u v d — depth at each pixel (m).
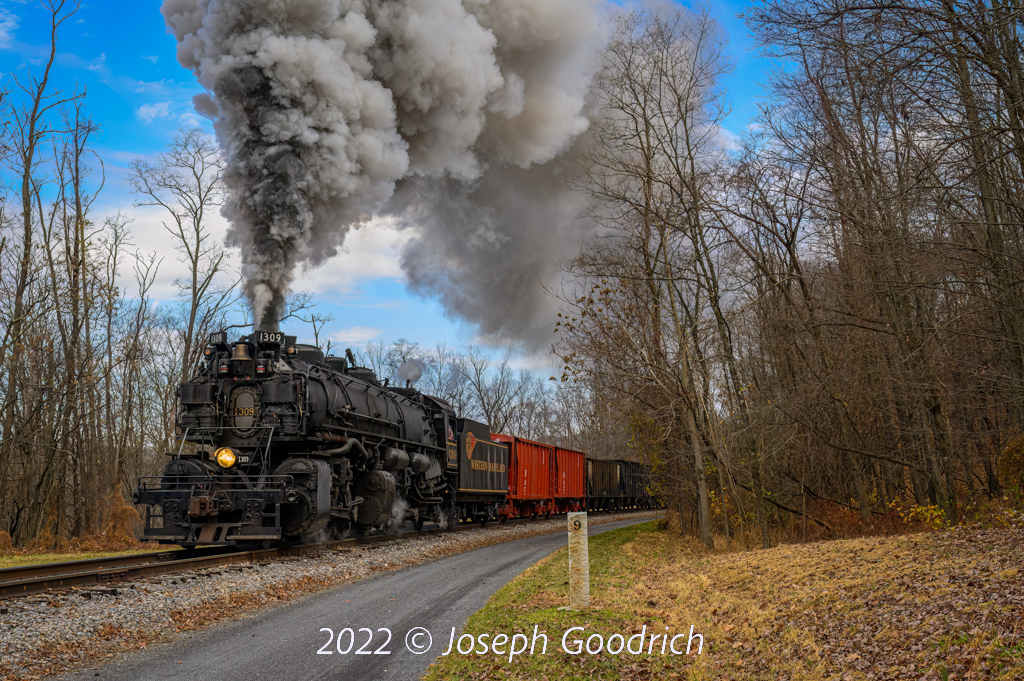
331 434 16.38
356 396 18.22
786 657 7.46
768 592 10.70
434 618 9.55
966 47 11.27
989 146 11.93
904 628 7.35
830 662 6.99
